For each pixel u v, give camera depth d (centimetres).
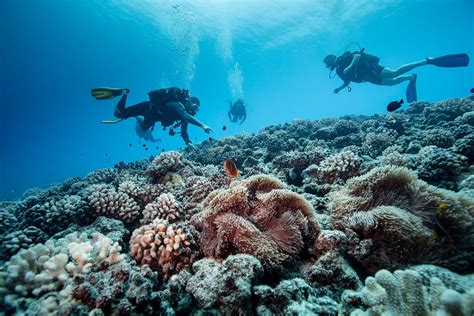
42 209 445
